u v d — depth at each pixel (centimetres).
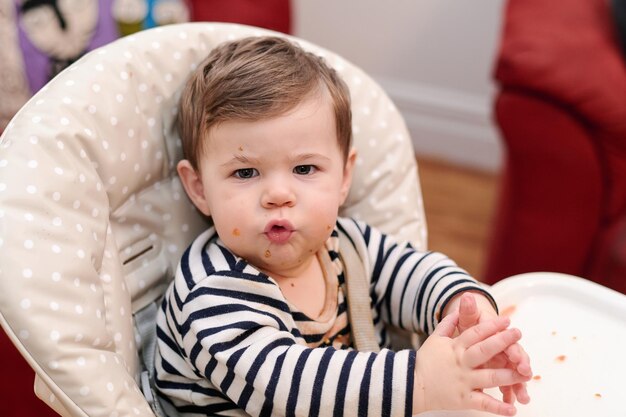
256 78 75
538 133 134
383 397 66
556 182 137
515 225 145
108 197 76
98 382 65
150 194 82
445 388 65
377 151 94
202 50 86
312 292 83
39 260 64
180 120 81
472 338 65
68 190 69
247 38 84
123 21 140
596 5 146
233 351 70
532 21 141
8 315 62
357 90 95
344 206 95
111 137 75
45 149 69
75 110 72
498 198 152
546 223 142
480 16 220
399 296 86
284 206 74
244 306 73
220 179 75
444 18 224
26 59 133
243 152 73
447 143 240
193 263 77
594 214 139
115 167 75
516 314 83
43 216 66
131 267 81
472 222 211
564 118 132
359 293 84
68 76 75
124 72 78
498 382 63
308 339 80
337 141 79
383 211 94
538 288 86
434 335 68
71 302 65
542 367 75
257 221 74
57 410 71
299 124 74
